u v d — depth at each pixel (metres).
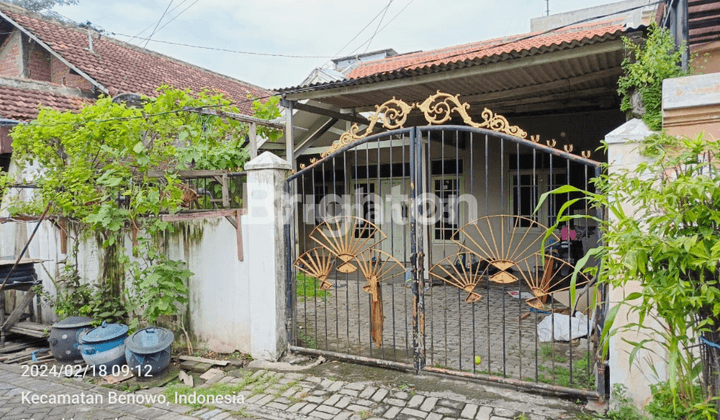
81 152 4.71
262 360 4.79
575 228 7.71
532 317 6.02
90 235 6.08
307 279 8.82
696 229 1.91
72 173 4.63
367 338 5.38
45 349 5.84
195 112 4.84
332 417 3.55
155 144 4.63
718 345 1.97
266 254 4.74
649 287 1.94
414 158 4.16
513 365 4.41
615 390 3.29
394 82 5.94
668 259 1.94
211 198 5.79
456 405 3.61
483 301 6.99
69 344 5.08
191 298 5.28
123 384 4.49
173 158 4.88
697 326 1.96
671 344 1.95
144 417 3.74
